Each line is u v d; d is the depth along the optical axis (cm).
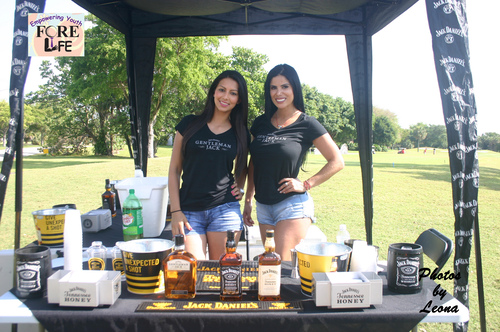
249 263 163
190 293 133
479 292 206
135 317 120
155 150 2806
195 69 2114
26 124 5119
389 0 305
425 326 280
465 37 189
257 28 365
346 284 124
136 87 398
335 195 881
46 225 207
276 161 229
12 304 128
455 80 188
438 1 189
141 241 146
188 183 219
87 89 2027
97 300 125
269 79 238
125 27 368
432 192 941
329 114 5366
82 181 1112
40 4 199
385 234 532
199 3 318
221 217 217
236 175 229
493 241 495
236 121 228
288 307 126
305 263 137
